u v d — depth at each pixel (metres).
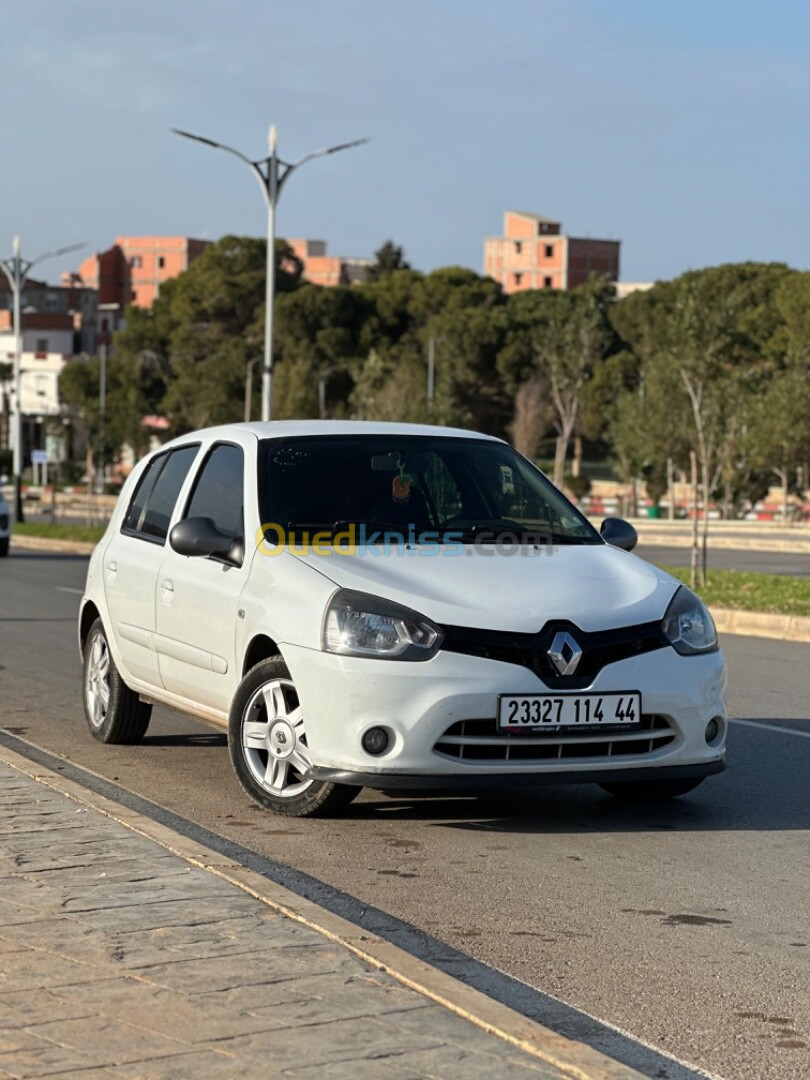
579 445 97.25
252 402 95.81
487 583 7.52
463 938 5.96
